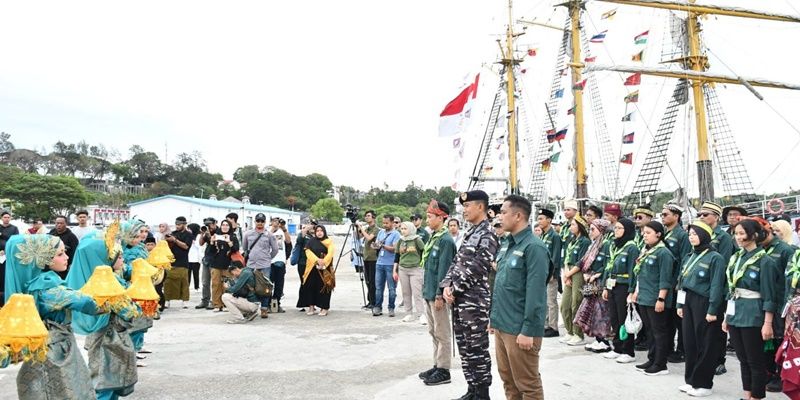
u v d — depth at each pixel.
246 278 10.23
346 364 7.09
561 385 6.17
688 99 20.16
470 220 5.59
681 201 19.39
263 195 87.06
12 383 6.21
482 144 33.03
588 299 7.88
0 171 54.28
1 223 10.71
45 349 3.89
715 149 21.06
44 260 4.22
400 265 10.34
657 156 22.31
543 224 9.11
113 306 4.70
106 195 70.88
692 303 6.05
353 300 13.54
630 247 7.36
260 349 7.91
